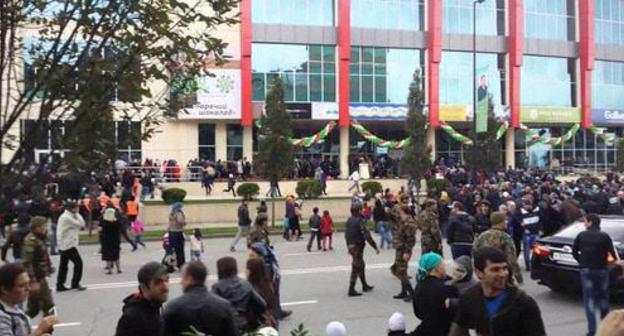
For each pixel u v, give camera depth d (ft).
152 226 92.53
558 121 180.65
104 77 13.48
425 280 20.18
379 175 145.38
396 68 165.68
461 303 14.56
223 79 145.38
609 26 190.49
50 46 13.64
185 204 96.07
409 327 31.81
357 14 162.30
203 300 16.25
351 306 37.14
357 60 161.79
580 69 184.85
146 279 15.19
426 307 19.85
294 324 32.71
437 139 172.86
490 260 13.98
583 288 30.25
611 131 194.90
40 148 13.26
